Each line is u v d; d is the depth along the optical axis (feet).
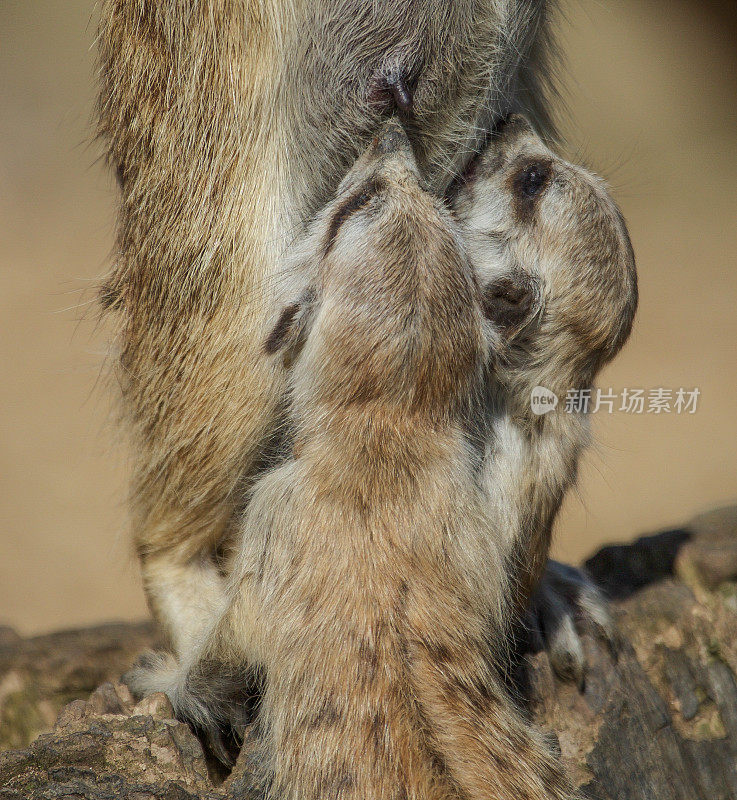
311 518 20.84
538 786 19.06
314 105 23.13
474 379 22.13
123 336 25.82
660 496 63.87
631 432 70.69
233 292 23.30
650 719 24.39
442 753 18.12
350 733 18.72
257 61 22.81
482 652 20.40
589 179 24.88
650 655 26.71
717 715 26.53
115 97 24.61
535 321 23.80
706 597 28.84
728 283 90.33
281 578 20.76
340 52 22.81
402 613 19.58
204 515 24.91
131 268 25.11
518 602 23.39
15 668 29.45
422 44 22.59
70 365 77.61
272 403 23.50
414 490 20.72
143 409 25.34
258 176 23.17
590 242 23.93
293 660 19.80
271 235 23.20
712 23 134.41
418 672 19.03
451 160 24.84
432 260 21.54
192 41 23.18
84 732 19.25
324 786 18.57
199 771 19.20
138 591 58.54
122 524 28.02
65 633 31.45
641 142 112.16
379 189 22.39
